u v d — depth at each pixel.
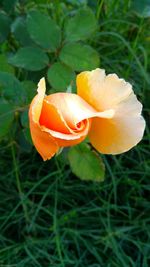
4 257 0.85
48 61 0.72
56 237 0.85
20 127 0.79
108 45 0.98
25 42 0.78
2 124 0.68
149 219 0.90
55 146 0.45
